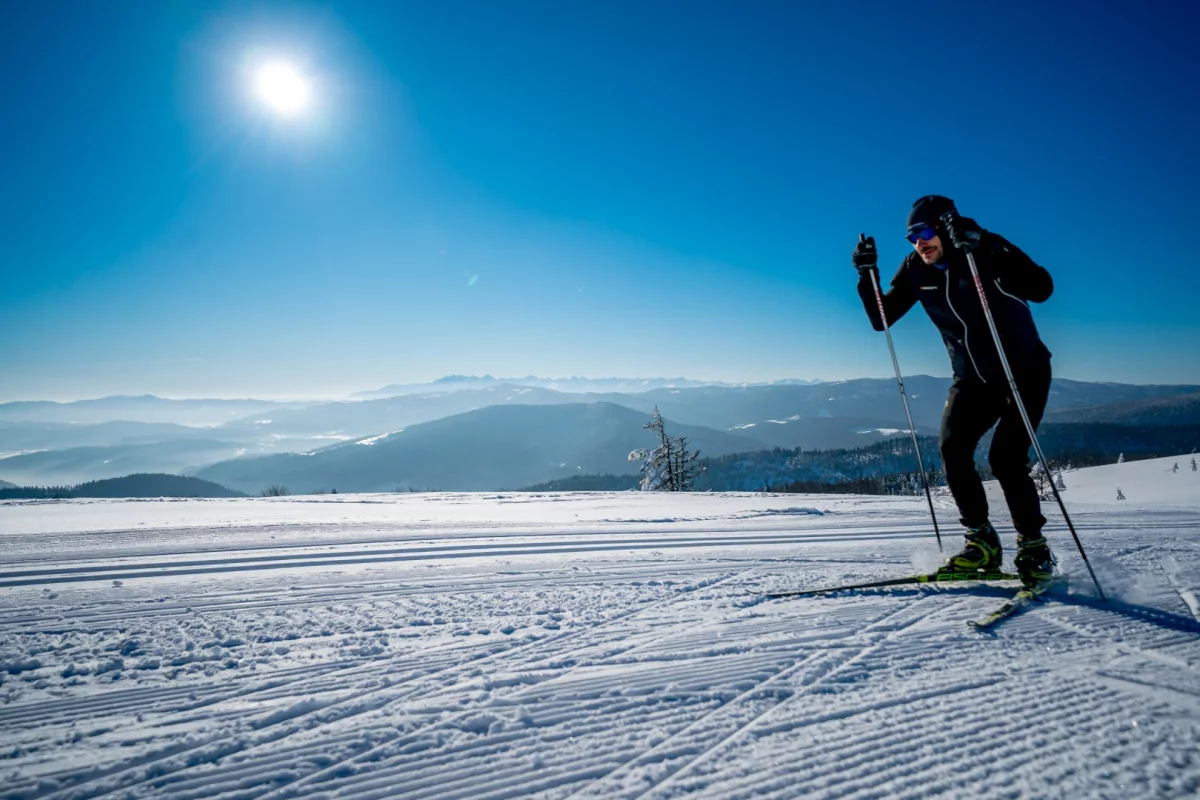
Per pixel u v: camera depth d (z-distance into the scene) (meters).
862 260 3.31
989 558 2.83
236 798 1.20
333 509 13.10
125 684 1.80
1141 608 2.34
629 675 1.79
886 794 1.14
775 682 1.71
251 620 2.52
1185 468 44.62
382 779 1.26
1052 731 1.36
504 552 4.84
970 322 2.82
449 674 1.83
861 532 6.20
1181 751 1.24
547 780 1.24
